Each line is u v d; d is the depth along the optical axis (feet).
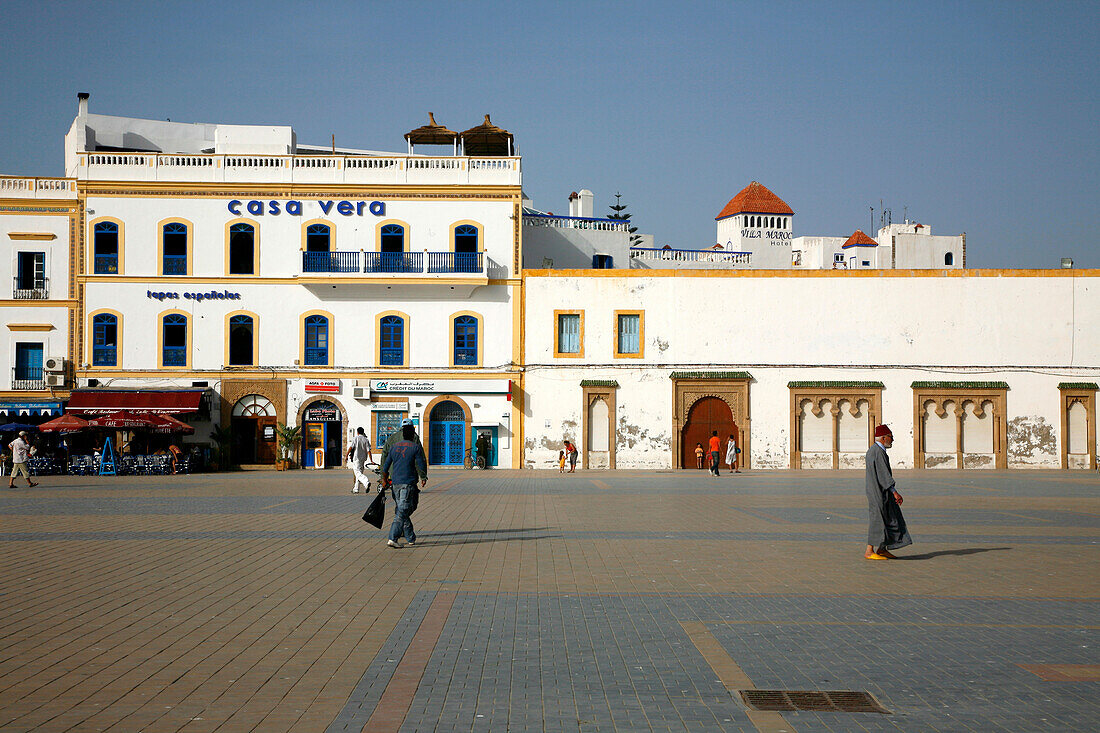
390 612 33.04
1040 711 22.39
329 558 45.85
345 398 146.41
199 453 141.08
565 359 148.46
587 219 181.27
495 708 22.41
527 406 148.36
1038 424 147.74
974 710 22.45
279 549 48.98
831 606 34.45
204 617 32.14
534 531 57.77
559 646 28.40
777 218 299.79
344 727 21.01
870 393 147.84
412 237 147.23
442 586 38.17
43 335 144.15
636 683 24.54
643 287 149.28
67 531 57.00
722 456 149.18
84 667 25.81
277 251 146.10
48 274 144.36
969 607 34.42
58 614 32.55
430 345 147.74
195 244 145.38
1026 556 47.60
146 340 144.56
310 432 146.51
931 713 22.24
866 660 26.94
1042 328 148.36
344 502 80.18
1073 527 62.28
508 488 100.73
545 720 21.57
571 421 148.05
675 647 28.32
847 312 148.97
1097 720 21.76
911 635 29.99
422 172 147.95
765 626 31.17
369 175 147.23
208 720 21.44
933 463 147.64
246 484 107.55
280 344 146.00
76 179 144.77
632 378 148.77
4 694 23.36
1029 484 112.78
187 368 144.77
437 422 148.05
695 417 149.48
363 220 146.92
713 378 148.25
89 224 144.36
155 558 45.68
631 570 42.39
